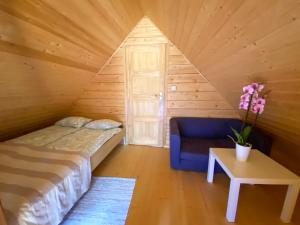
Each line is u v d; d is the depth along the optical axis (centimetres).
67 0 127
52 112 296
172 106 311
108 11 178
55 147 210
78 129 290
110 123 303
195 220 160
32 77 177
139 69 307
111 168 253
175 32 224
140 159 281
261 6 83
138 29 290
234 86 215
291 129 174
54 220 138
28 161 172
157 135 330
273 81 137
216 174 235
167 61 295
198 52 216
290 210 155
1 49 125
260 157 184
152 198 190
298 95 125
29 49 144
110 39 247
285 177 147
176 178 227
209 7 114
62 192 148
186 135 291
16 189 129
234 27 114
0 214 80
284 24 83
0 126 222
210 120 288
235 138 274
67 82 247
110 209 173
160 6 184
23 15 115
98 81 321
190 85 297
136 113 328
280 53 103
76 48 195
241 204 180
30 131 294
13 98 185
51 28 142
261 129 240
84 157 189
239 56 142
